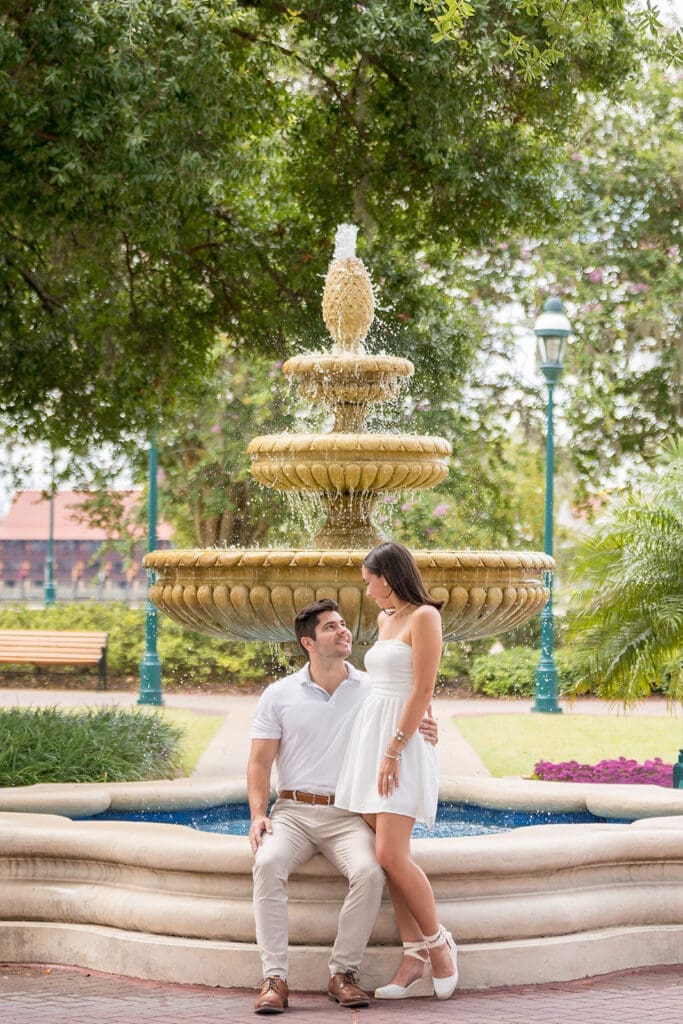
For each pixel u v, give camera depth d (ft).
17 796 25.00
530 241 79.97
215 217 50.06
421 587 19.27
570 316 82.64
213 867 19.17
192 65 37.83
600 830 21.16
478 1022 16.81
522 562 24.31
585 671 36.88
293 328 51.60
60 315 50.06
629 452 82.28
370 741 18.63
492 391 80.53
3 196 39.11
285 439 25.90
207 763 43.16
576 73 47.21
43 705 63.77
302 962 18.47
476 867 19.16
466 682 76.69
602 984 19.12
